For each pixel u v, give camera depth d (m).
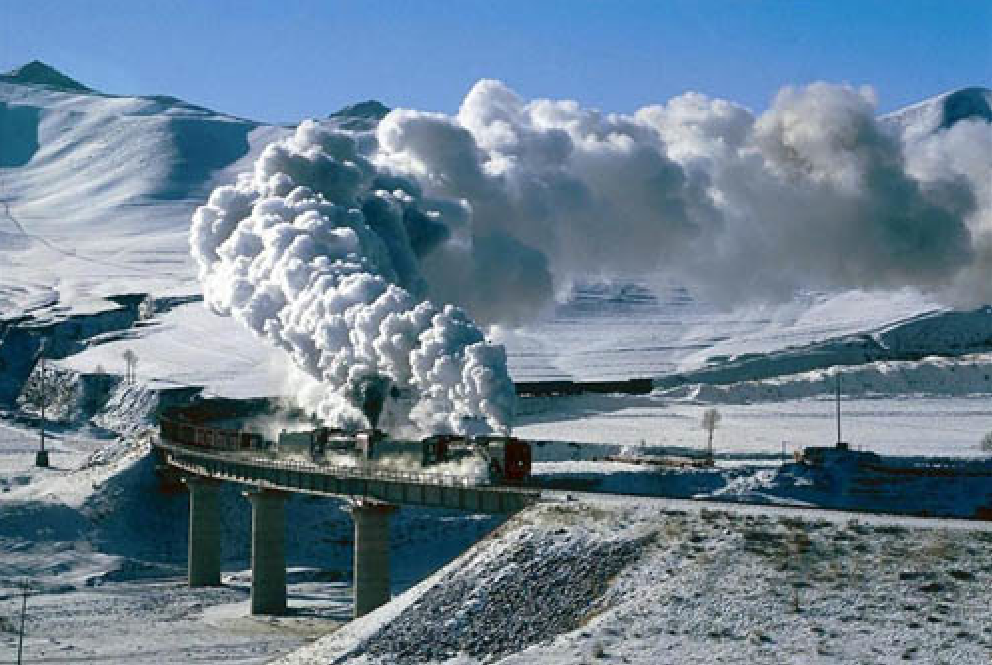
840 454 189.50
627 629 88.75
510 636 93.44
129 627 145.88
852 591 87.62
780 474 185.38
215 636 140.50
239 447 168.75
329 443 148.00
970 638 81.12
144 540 196.12
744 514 99.00
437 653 94.56
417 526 188.12
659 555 95.88
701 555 94.62
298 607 158.38
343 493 137.88
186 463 180.38
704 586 91.25
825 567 90.44
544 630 92.75
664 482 186.88
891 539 91.94
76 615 152.50
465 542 184.88
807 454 190.62
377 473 132.12
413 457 133.75
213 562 175.62
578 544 100.25
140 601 162.25
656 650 85.88
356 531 134.88
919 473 184.12
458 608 98.12
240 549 196.38
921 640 81.88
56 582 173.12
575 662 86.25
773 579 90.44
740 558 93.31
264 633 142.12
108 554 187.88
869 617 84.94
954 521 94.12
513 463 124.19
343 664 96.75
